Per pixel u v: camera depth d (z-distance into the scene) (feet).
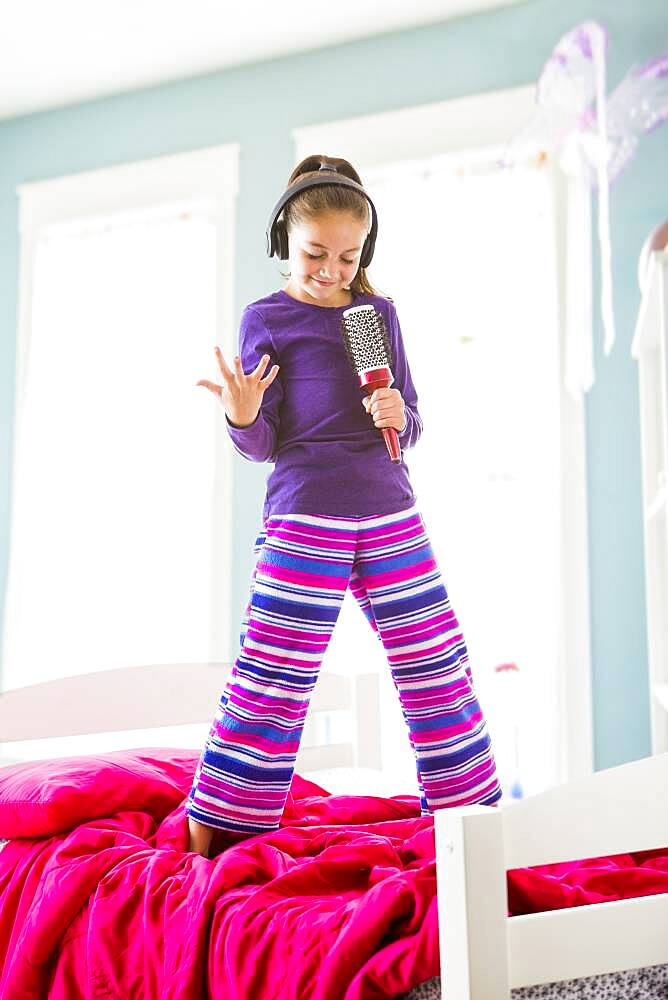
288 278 5.25
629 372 8.80
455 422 9.22
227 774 4.60
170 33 9.74
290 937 3.55
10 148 11.32
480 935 2.93
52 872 4.55
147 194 10.57
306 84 10.11
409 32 9.77
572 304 8.82
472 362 9.25
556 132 8.34
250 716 4.59
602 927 3.20
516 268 9.21
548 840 3.12
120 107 10.86
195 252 10.39
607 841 3.21
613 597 8.65
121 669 6.59
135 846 4.65
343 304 5.08
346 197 4.75
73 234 10.91
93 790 5.10
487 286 9.27
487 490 9.08
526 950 3.08
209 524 10.07
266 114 10.23
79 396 10.62
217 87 10.46
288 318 4.97
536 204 9.21
